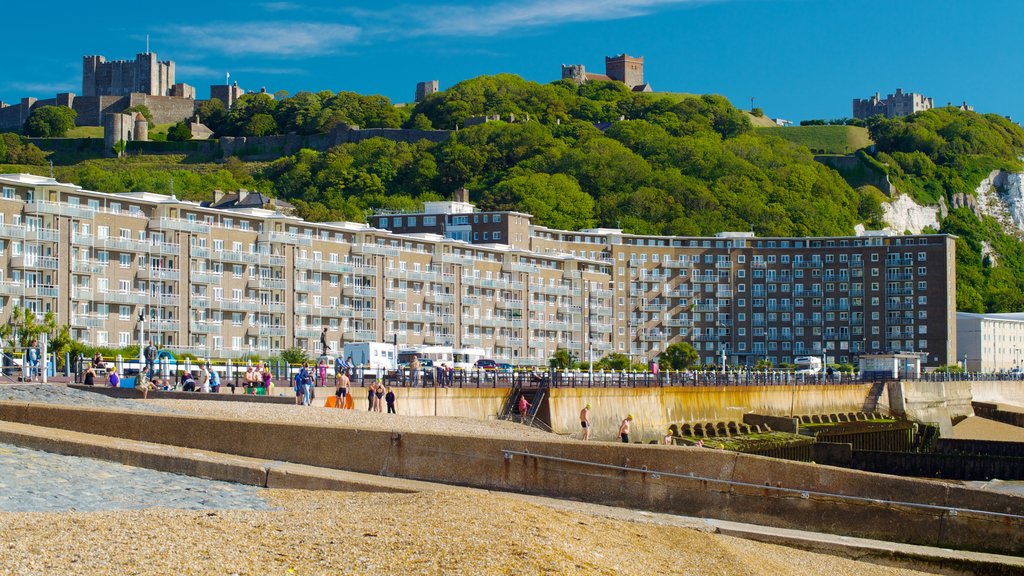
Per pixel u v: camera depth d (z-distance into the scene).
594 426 101.00
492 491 43.47
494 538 30.66
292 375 87.56
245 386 78.00
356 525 31.59
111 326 143.12
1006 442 122.81
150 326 146.75
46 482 38.19
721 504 43.56
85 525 29.70
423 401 84.31
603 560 30.95
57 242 138.75
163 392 65.69
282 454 46.84
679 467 43.84
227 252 156.88
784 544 40.81
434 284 187.00
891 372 172.12
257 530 30.53
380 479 43.12
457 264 191.00
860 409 157.12
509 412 95.12
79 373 78.81
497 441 44.81
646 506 43.78
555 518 35.16
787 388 139.00
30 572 24.86
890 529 42.97
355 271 173.88
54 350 104.81
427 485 42.31
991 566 39.84
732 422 121.69
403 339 179.62
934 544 42.69
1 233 133.88
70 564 25.77
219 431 47.75
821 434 129.75
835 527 43.16
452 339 188.12
